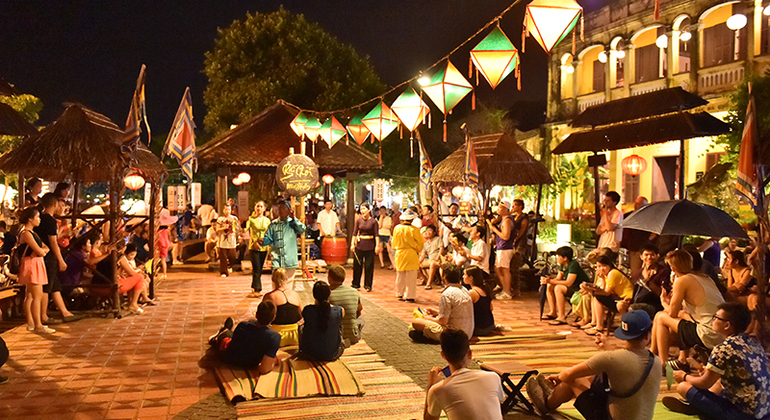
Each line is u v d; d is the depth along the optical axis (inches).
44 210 355.3
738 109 581.3
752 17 645.3
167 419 208.8
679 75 727.1
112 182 387.5
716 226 271.9
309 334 269.3
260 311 259.3
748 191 211.2
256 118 713.6
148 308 413.7
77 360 281.1
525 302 447.8
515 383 241.9
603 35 829.2
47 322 354.6
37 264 336.2
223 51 1115.9
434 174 569.9
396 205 745.0
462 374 163.6
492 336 324.5
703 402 188.4
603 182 815.1
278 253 445.7
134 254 398.6
